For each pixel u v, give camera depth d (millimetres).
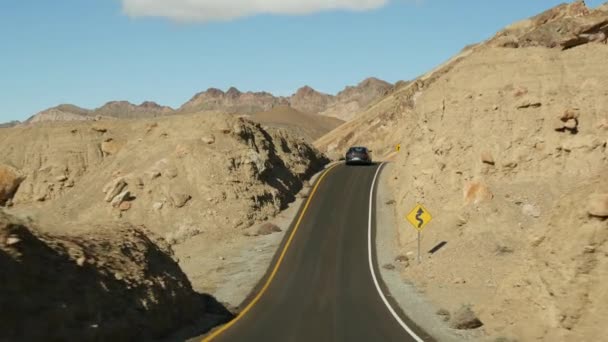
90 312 12531
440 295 21828
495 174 28609
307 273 27188
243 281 25906
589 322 12938
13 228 11906
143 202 41875
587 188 14859
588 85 29500
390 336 15953
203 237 38312
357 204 43344
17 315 10539
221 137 47719
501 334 15570
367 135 107188
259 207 42312
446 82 36188
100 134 57344
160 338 15031
